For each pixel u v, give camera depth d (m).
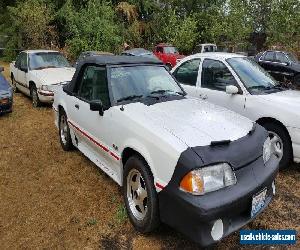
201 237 2.89
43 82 8.73
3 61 23.14
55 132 7.12
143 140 3.43
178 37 28.42
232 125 3.59
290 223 3.85
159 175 3.17
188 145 3.10
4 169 5.30
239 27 27.28
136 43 28.08
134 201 3.71
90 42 21.91
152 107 3.96
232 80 5.64
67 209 4.12
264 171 3.37
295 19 23.09
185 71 6.53
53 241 3.55
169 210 3.11
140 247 3.42
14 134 7.03
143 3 28.44
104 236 3.61
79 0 24.39
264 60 14.41
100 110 4.18
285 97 5.28
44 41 21.02
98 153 4.62
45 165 5.42
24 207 4.19
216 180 2.98
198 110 3.94
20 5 21.44
